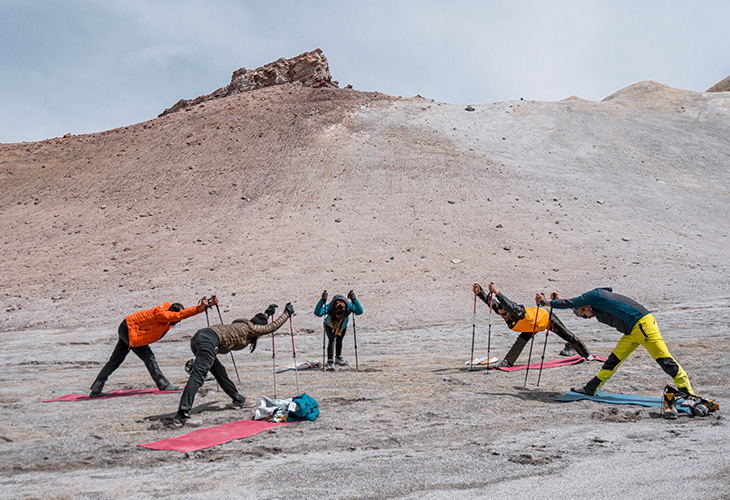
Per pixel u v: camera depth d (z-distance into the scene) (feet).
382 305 60.54
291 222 96.27
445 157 125.70
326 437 17.12
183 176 122.62
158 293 69.26
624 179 119.85
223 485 12.86
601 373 22.15
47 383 30.32
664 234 91.35
